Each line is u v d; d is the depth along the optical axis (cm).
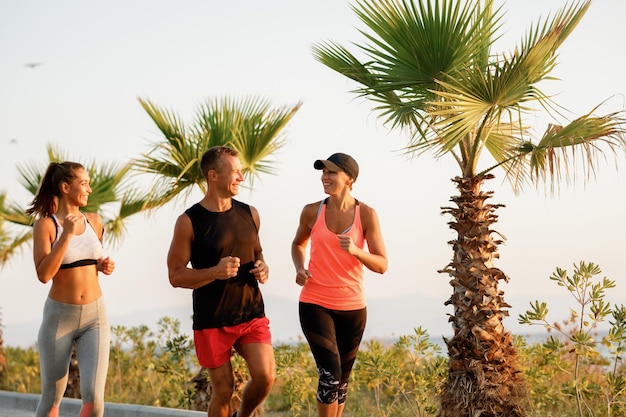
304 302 579
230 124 885
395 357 977
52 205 543
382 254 577
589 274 695
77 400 925
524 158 739
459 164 754
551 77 697
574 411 794
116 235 1042
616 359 705
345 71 737
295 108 866
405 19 685
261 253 534
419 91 730
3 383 1300
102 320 546
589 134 683
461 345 723
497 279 731
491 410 707
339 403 589
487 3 747
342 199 580
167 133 875
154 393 1103
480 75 673
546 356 823
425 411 806
